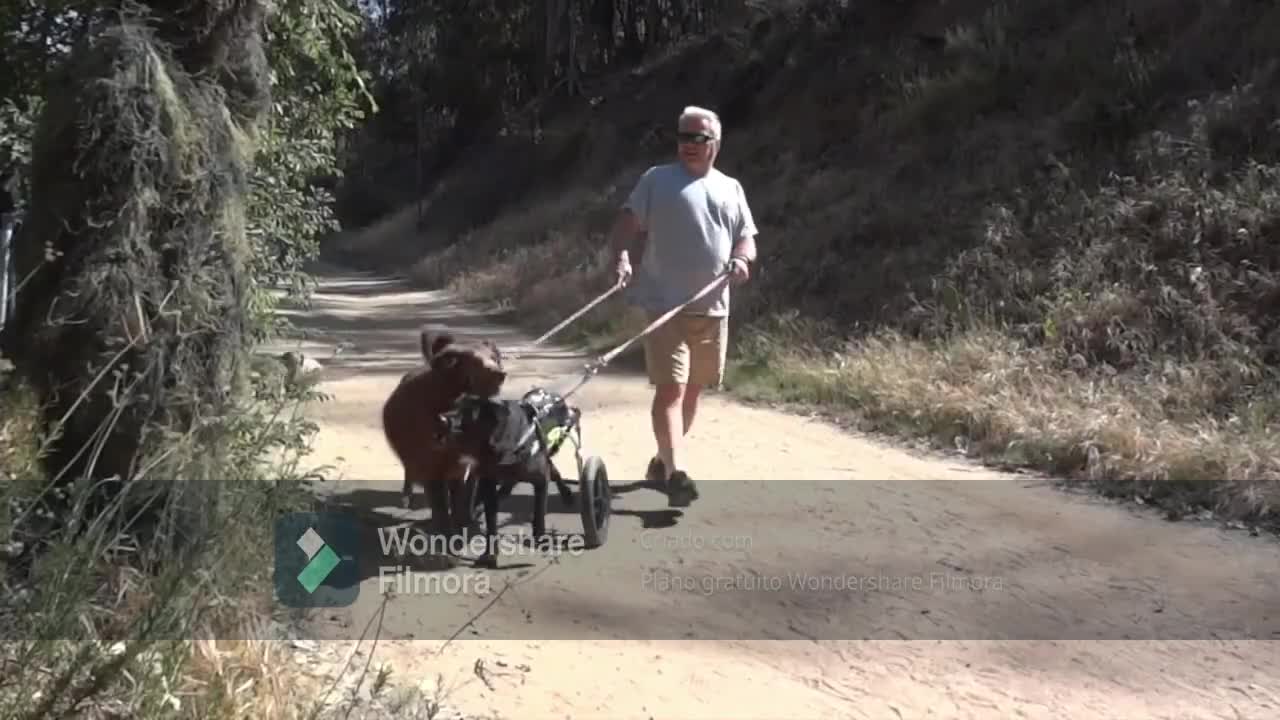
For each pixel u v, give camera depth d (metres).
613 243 6.58
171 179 4.17
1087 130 13.54
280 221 6.84
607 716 3.91
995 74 17.05
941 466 7.86
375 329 18.50
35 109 6.12
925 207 14.43
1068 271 10.88
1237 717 3.99
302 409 8.44
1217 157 11.38
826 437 8.91
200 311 4.20
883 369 10.19
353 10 7.88
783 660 4.46
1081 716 3.99
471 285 27.08
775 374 11.37
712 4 41.44
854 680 4.28
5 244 5.81
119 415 3.97
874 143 18.33
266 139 6.05
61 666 3.07
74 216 4.10
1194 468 7.01
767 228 17.33
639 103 37.19
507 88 52.09
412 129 58.12
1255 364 8.60
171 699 3.10
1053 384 9.16
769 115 25.31
